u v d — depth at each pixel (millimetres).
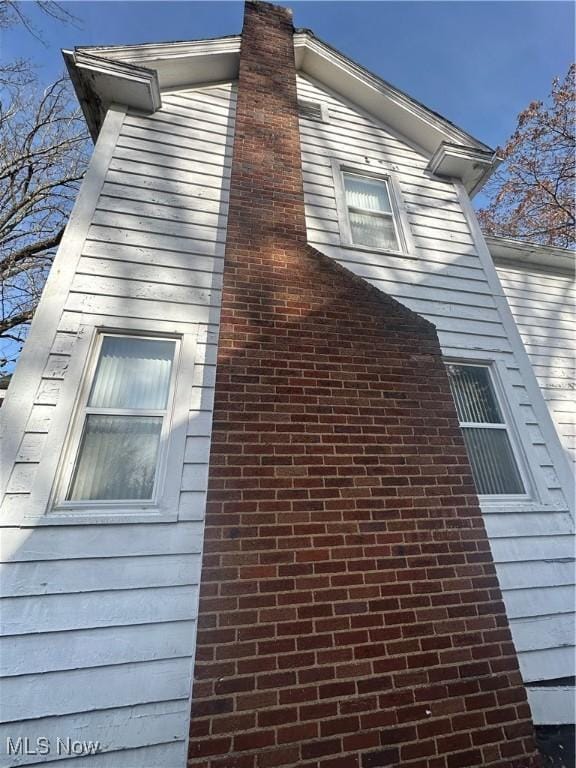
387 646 2217
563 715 2631
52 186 10445
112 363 3357
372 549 2484
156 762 2115
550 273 6625
